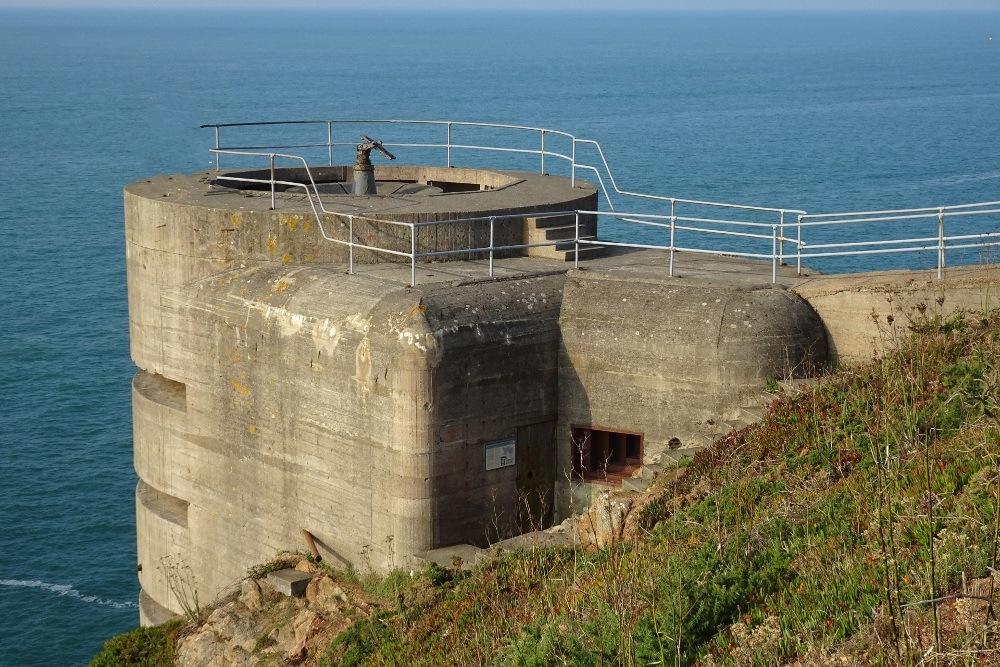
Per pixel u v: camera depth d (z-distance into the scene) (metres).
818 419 16.80
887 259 49.34
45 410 39.72
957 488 13.50
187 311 21.38
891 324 17.55
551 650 12.84
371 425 18.52
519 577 16.66
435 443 18.20
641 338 18.86
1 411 39.56
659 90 174.00
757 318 18.36
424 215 20.73
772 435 16.92
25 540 31.89
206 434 21.42
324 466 19.45
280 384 19.88
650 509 16.53
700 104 147.50
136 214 22.30
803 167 82.38
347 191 26.89
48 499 33.91
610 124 119.25
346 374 18.73
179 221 21.52
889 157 88.25
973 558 11.75
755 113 133.50
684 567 13.73
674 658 12.13
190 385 21.61
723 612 12.86
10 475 35.16
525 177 25.92
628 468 19.53
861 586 12.26
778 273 20.17
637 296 19.20
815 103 148.62
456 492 18.61
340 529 19.41
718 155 90.25
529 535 18.05
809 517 14.36
